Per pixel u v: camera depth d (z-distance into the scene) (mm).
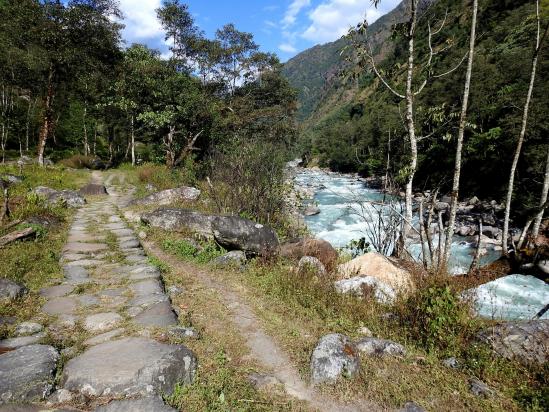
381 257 7738
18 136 40594
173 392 3480
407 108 8453
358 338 4898
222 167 14172
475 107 30219
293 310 5695
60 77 28109
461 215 22312
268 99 31719
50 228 9312
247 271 7500
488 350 4508
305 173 55094
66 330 4402
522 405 3660
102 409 3088
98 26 26547
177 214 10266
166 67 24703
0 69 28641
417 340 4945
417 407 3549
